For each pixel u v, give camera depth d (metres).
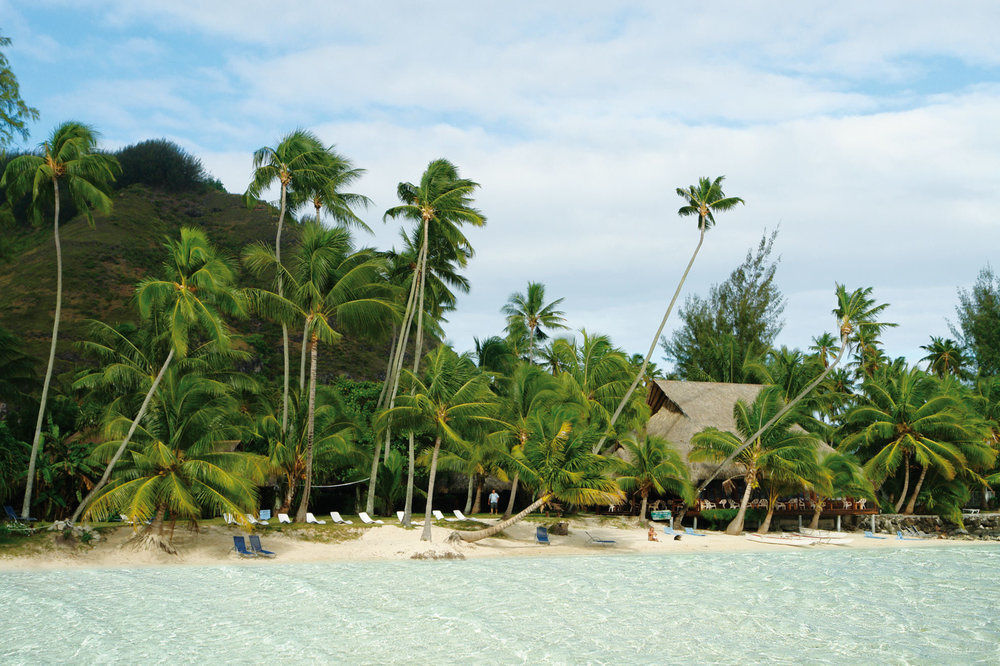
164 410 28.38
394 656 16.27
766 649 17.73
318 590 23.64
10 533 27.45
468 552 33.00
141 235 102.38
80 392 40.75
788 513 45.25
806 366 53.50
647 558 33.19
